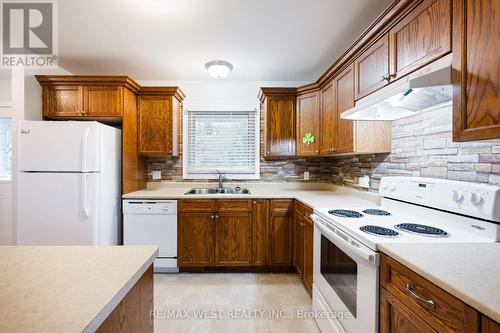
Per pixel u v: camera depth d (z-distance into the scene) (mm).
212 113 3250
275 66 2762
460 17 899
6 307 553
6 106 3160
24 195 2184
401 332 912
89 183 2207
